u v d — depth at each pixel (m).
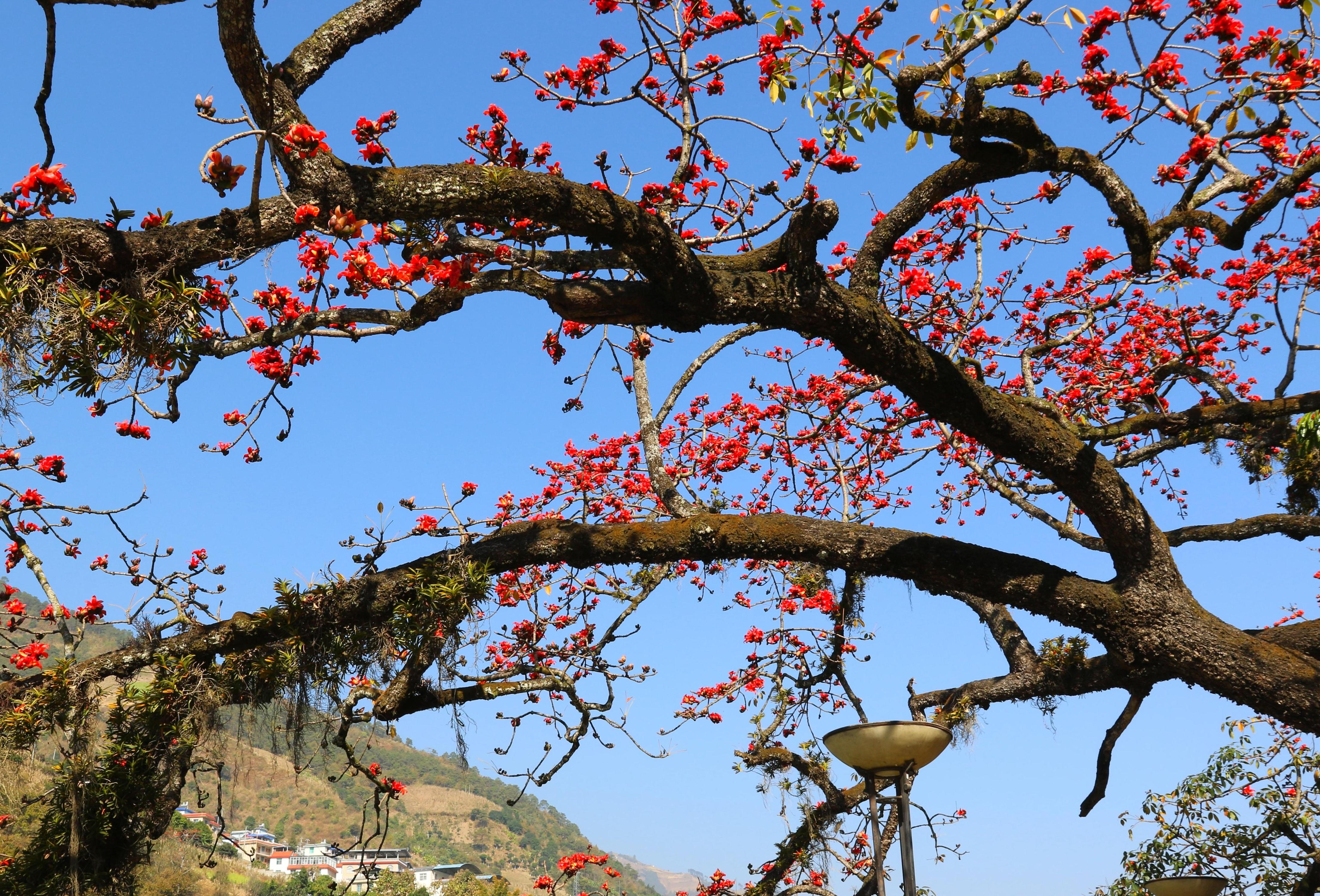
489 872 114.31
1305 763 9.36
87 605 6.09
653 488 8.90
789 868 8.88
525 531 6.55
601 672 8.02
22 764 5.57
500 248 5.21
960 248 8.43
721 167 6.46
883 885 5.75
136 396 4.55
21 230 4.28
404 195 4.88
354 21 5.23
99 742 5.75
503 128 5.44
